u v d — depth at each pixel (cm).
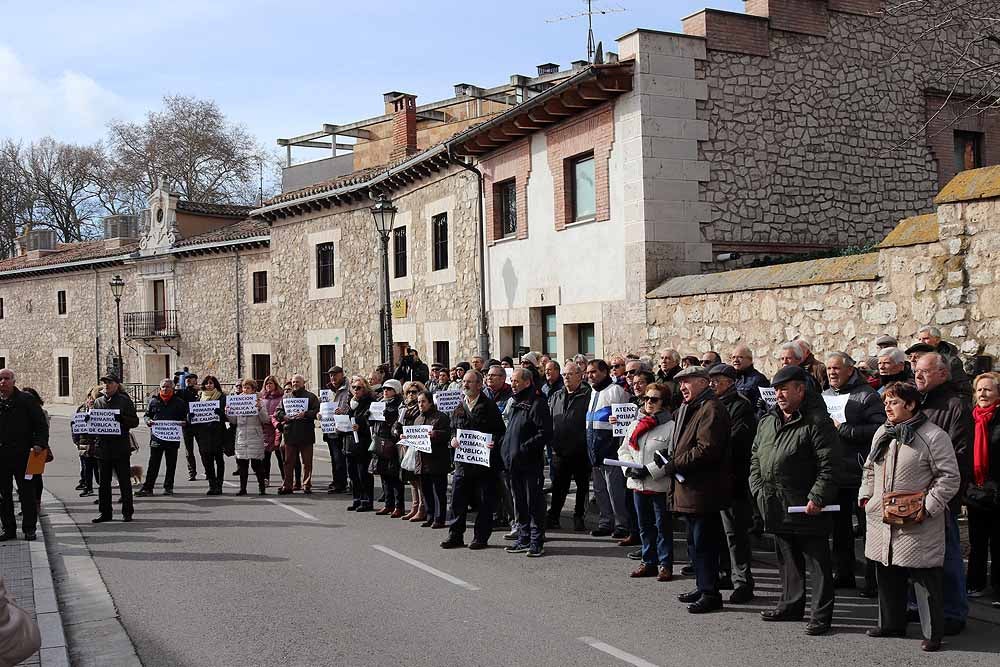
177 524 1184
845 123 1650
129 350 3925
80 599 809
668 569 823
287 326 2917
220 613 747
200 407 1450
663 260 1493
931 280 1034
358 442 1252
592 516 1174
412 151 2678
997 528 700
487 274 1947
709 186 1531
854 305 1143
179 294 3641
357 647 644
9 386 1083
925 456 604
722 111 1545
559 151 1689
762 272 1305
